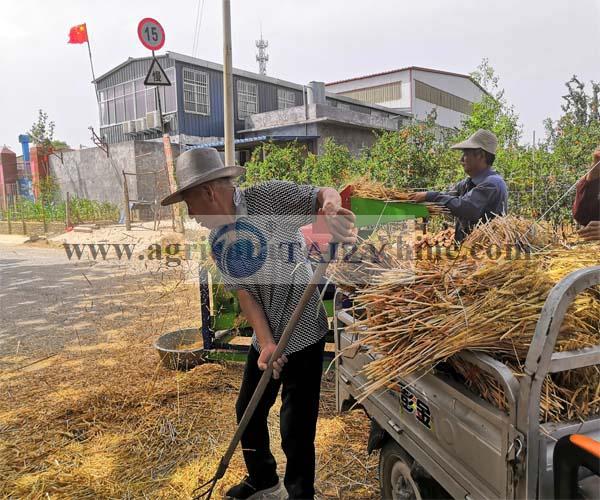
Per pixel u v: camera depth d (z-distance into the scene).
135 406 3.47
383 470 2.23
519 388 1.36
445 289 1.75
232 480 2.66
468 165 3.59
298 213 2.18
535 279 1.69
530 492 1.35
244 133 20.33
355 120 18.88
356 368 2.33
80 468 2.79
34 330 5.44
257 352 2.34
